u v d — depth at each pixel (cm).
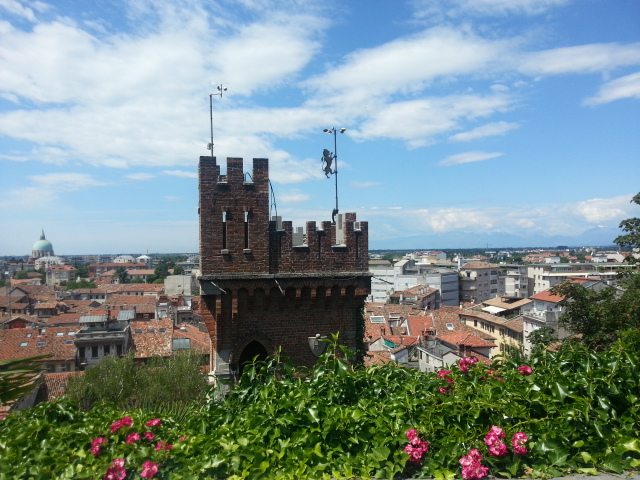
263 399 855
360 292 1764
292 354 1738
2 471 655
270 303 1728
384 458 712
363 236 1795
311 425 779
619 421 761
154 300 12500
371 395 921
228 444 721
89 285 19688
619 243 3061
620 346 916
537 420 751
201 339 6900
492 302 11100
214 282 1667
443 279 15362
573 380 852
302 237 1786
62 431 779
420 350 5859
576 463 720
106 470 648
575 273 12131
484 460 711
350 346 1770
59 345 6397
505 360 1068
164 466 694
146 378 3981
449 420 776
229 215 1694
